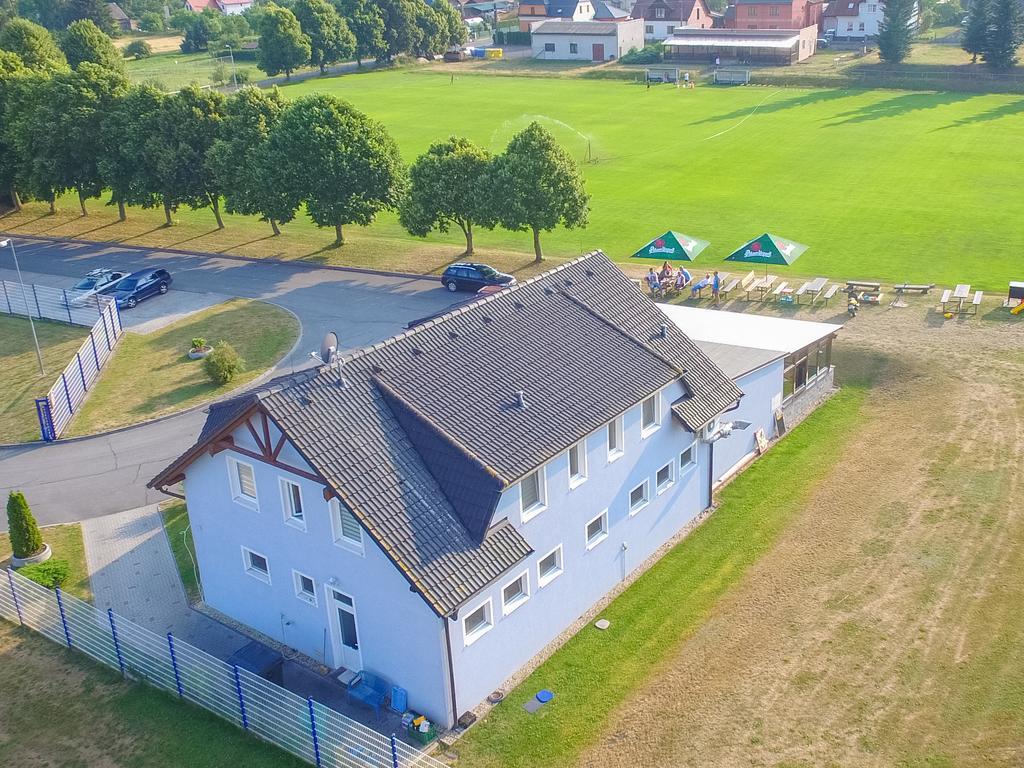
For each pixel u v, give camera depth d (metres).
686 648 31.23
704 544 37.28
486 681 29.66
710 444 38.84
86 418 50.81
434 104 136.50
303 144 71.62
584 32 167.12
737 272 66.56
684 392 37.06
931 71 133.38
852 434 45.09
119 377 55.62
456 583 26.80
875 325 55.88
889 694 28.33
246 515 31.66
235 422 29.30
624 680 30.06
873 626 31.39
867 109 118.75
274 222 81.19
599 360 34.84
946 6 183.38
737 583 34.50
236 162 76.69
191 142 80.00
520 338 34.59
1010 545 35.09
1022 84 124.69
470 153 69.06
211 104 80.38
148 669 30.36
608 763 26.70
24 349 60.16
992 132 102.38
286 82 161.12
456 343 33.28
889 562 34.78
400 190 73.88
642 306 39.78
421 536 27.36
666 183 91.00
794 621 32.03
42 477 45.47
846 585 33.72
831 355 52.56
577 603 33.38
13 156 89.00
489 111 129.62
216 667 29.56
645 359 35.66
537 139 66.38
